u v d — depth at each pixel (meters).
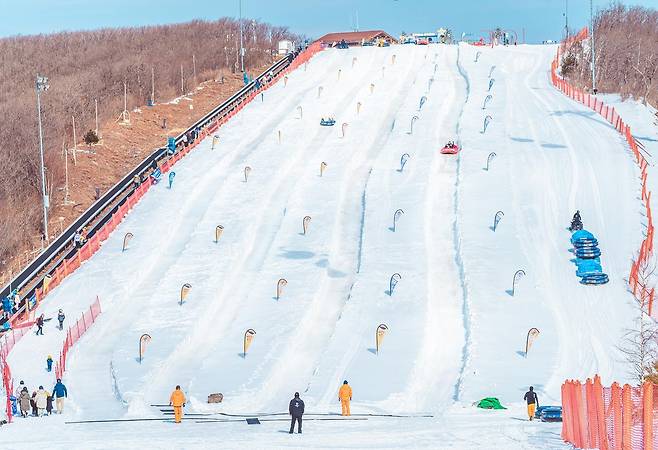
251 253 64.75
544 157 75.69
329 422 35.47
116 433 33.59
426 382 44.47
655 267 55.44
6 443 31.67
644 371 39.25
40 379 48.09
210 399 41.88
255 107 101.81
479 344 47.34
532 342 46.16
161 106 108.25
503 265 56.91
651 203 65.06
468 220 64.12
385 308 52.97
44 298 60.25
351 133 89.00
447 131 86.69
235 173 79.94
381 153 81.12
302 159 83.12
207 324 54.50
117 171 87.94
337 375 44.94
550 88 103.44
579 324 49.03
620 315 49.91
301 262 61.59
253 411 41.03
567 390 28.59
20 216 74.19
